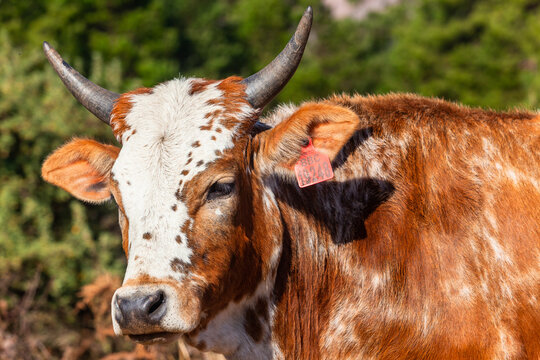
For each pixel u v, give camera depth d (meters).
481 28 52.38
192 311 8.00
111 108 9.24
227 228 8.38
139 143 8.34
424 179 9.34
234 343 9.05
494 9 53.53
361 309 9.20
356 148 9.54
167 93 8.78
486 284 8.94
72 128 22.05
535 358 9.01
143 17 43.09
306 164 8.82
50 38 38.84
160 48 43.09
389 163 9.45
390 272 9.14
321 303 9.40
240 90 8.80
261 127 9.19
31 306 18.72
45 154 21.81
